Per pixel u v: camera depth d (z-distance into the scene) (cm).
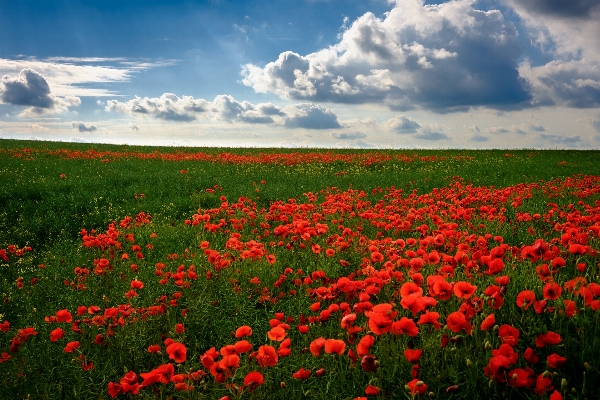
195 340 344
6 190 1109
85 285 455
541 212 792
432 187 1305
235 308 380
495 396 236
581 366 252
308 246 570
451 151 3269
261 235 694
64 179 1410
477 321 276
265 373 274
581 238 413
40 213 909
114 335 337
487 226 656
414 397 217
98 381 291
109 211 922
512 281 360
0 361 296
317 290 337
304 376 236
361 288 324
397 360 268
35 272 557
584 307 273
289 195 1149
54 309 420
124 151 2934
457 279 379
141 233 726
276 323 280
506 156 2700
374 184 1330
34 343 339
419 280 322
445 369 264
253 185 1341
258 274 468
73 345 295
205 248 490
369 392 226
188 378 257
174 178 1474
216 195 1145
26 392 286
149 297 418
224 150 3338
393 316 266
